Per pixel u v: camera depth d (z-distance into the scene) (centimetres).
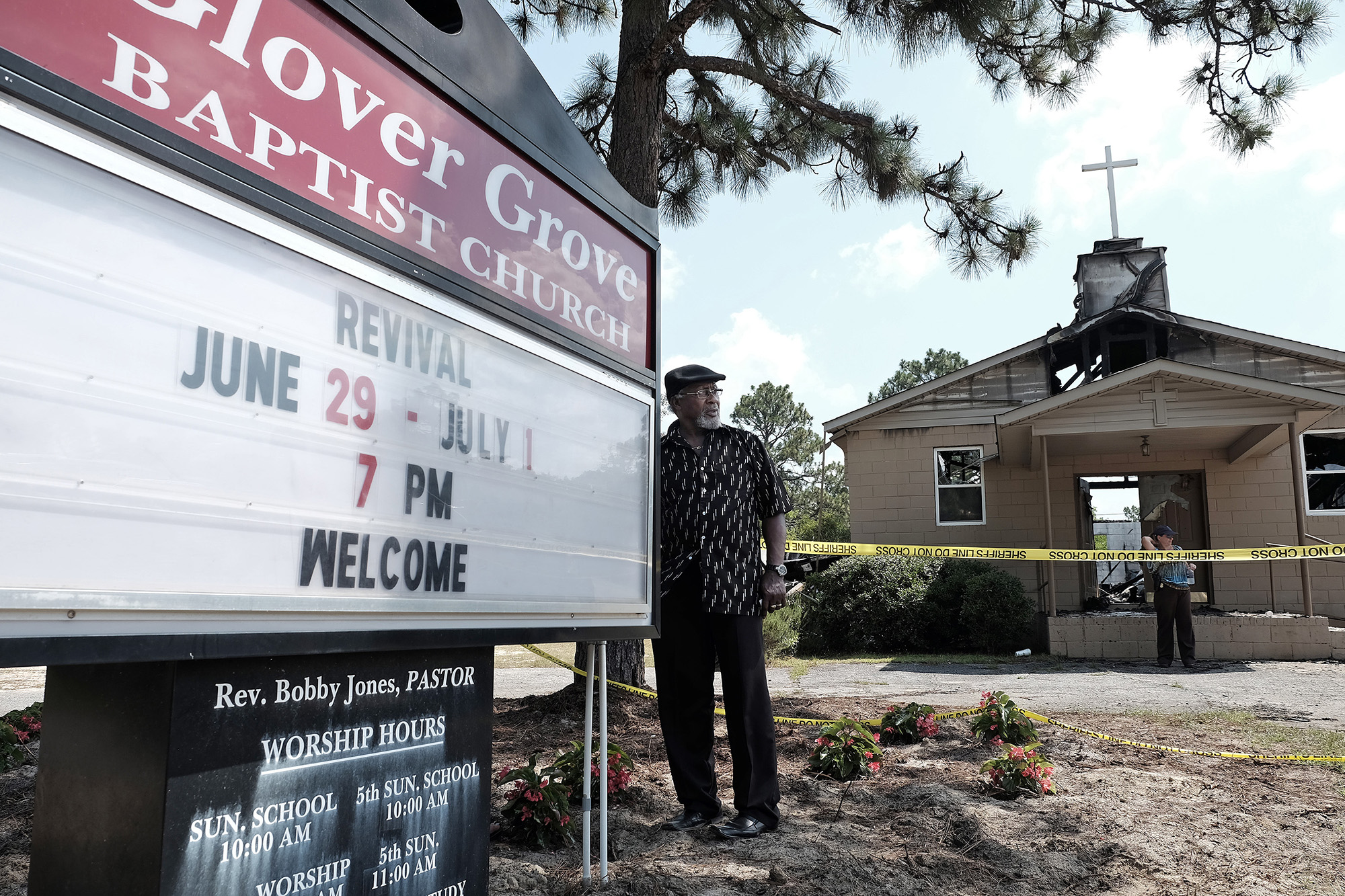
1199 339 1523
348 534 186
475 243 233
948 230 921
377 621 192
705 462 362
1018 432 1312
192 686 160
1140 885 309
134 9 153
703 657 361
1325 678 966
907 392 1561
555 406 261
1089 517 1631
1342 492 1384
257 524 166
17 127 133
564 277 271
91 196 143
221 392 161
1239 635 1194
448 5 238
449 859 214
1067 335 1520
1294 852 347
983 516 1519
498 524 232
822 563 1530
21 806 364
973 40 722
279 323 174
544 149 264
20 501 131
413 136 214
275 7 180
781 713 646
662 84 725
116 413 145
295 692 179
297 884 177
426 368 210
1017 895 296
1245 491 1410
